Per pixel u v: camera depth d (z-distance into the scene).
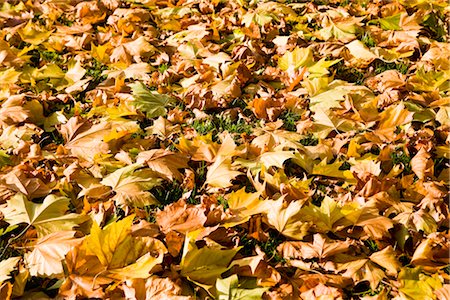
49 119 3.29
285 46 4.17
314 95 3.54
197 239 2.28
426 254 2.27
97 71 3.89
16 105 3.29
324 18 4.54
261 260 2.21
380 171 2.77
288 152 2.80
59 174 2.77
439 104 3.40
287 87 3.71
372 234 2.36
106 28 4.52
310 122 3.25
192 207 2.42
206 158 2.89
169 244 2.23
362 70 3.93
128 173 2.69
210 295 2.06
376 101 3.33
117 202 2.52
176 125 3.23
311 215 2.44
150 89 3.67
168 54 4.17
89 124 3.11
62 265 2.15
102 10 4.93
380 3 4.91
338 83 3.66
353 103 3.44
